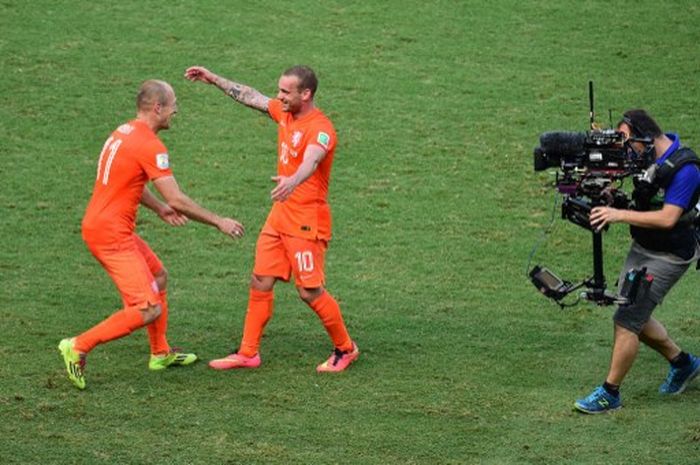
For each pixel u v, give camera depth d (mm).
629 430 29312
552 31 61531
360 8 63250
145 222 44250
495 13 63281
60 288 38438
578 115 53438
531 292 39094
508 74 57219
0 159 48438
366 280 39875
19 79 54750
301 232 32031
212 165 48844
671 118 53031
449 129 52219
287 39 59562
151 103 31125
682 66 58125
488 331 35906
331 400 30812
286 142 32125
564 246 42875
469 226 44375
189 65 56531
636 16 63219
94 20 60469
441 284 39625
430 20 62250
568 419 29938
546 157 30078
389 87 55688
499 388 31734
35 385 31188
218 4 62938
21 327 35094
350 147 50531
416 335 35531
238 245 42656
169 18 61125
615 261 41781
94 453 27562
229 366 32750
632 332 29969
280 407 30344
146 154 30656
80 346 30703
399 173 48531
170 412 29906
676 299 38750
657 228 29484
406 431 29078
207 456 27562
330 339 35250
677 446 28422
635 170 29609
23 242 42000
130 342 34656
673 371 31578
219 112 53219
